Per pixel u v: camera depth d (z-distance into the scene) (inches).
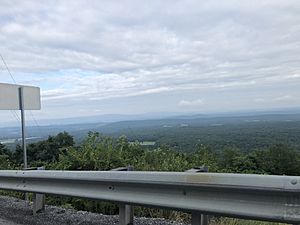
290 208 118.4
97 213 228.1
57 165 330.6
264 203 124.3
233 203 132.3
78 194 192.7
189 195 145.5
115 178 170.6
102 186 181.2
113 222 197.2
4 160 421.4
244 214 128.3
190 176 142.2
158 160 339.6
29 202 270.8
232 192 131.9
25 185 230.2
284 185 117.0
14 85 319.6
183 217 207.8
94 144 334.0
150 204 158.4
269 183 120.3
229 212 132.3
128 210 180.7
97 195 182.4
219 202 136.1
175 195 150.3
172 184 148.1
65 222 204.8
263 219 124.3
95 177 180.1
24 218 220.5
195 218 150.8
